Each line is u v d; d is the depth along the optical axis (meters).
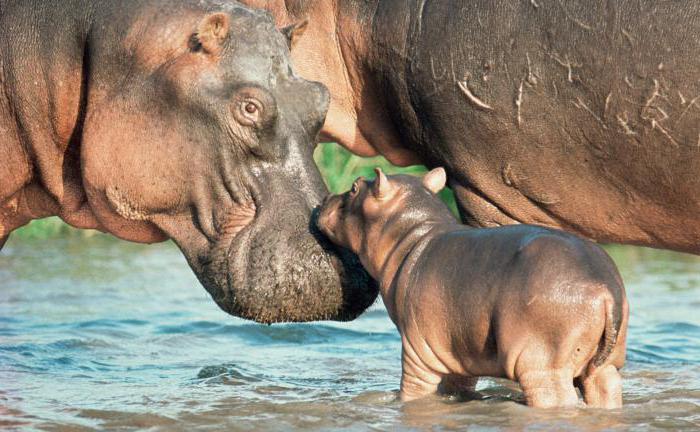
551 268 9.98
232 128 11.78
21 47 12.64
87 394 11.96
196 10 12.17
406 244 11.31
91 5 12.45
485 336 10.39
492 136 12.23
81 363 14.09
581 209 12.30
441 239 11.07
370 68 13.18
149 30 12.10
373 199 11.50
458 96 12.26
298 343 15.88
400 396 11.34
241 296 11.66
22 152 13.01
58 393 12.02
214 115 11.80
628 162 11.70
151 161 12.09
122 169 12.20
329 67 13.50
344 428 10.07
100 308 18.98
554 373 10.00
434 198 11.67
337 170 25.89
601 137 11.72
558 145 11.98
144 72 12.10
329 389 12.24
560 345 9.89
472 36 12.08
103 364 14.07
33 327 17.00
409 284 11.07
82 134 12.52
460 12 12.16
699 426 9.84
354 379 13.00
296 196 11.84
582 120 11.73
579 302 9.81
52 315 18.20
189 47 12.03
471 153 12.48
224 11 12.19
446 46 12.23
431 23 12.38
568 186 12.19
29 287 21.31
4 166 12.98
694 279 22.61
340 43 13.37
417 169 25.70
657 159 11.53
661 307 19.11
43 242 28.80
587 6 11.52
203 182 11.98
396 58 12.73
